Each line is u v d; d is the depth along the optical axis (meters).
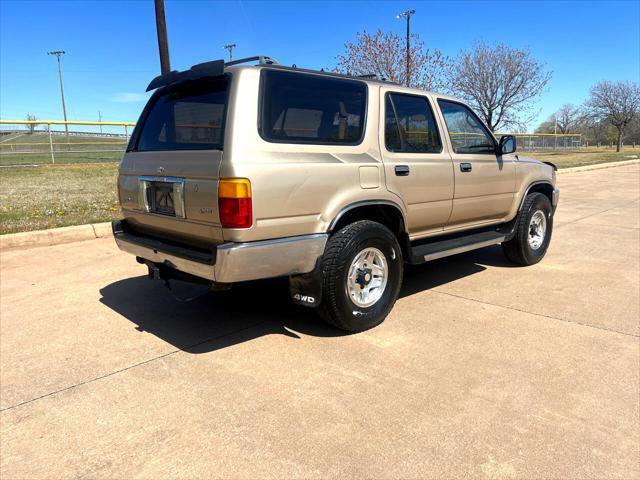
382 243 3.93
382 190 3.96
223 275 3.18
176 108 3.82
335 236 3.69
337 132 3.77
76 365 3.44
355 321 3.81
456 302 4.63
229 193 3.12
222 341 3.81
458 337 3.82
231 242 3.20
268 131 3.33
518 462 2.37
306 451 2.47
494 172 5.16
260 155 3.24
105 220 8.01
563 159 28.52
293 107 3.51
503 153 5.21
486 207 5.16
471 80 30.56
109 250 6.78
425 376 3.21
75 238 7.36
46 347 3.73
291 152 3.40
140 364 3.44
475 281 5.30
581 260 6.12
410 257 4.35
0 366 3.44
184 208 3.49
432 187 4.44
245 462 2.40
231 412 2.82
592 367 3.31
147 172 3.88
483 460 2.39
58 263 6.11
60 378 3.26
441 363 3.39
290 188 3.33
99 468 2.38
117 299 4.80
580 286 5.07
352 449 2.48
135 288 5.14
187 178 3.43
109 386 3.14
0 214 8.49
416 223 4.43
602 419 2.72
